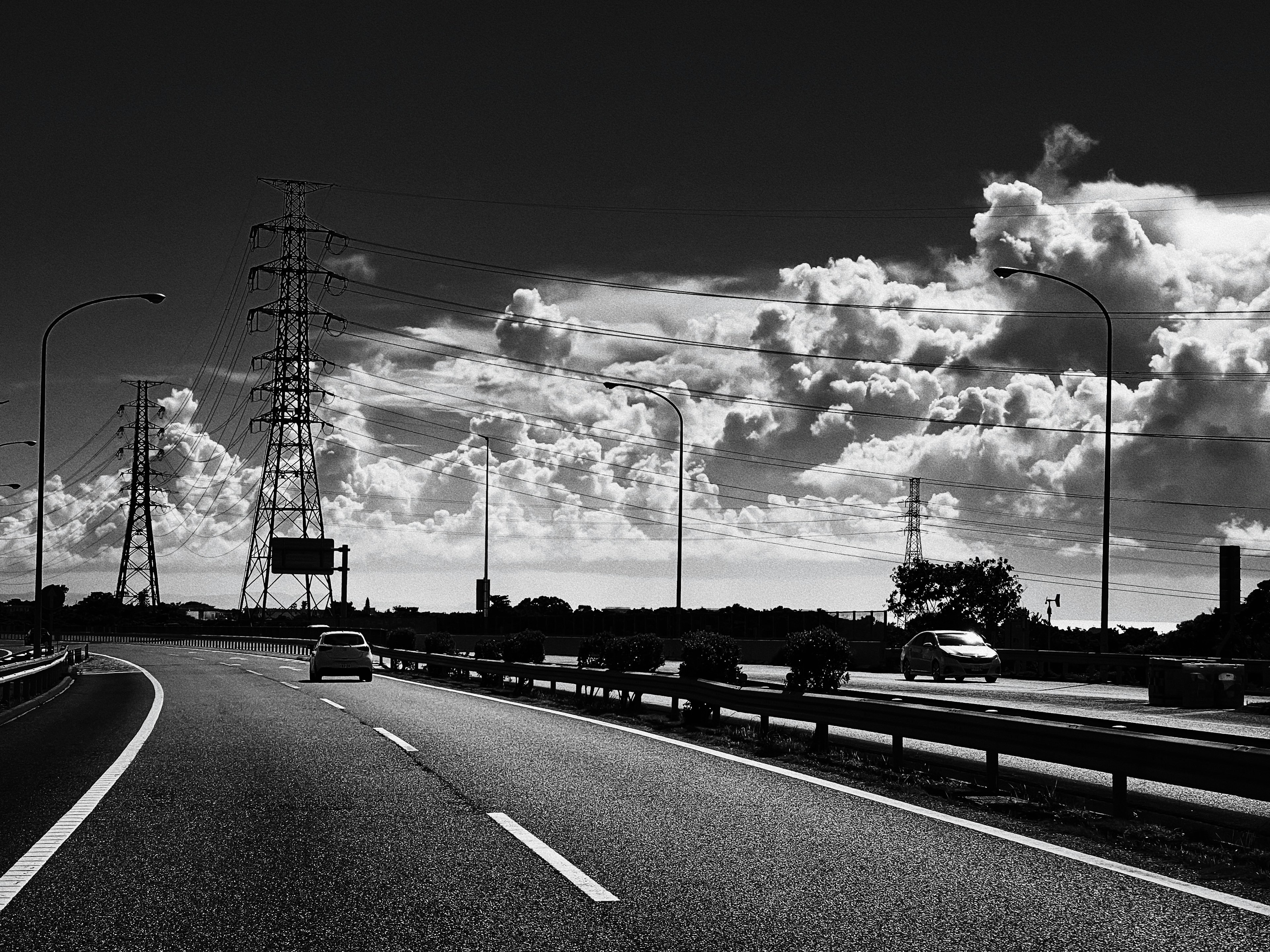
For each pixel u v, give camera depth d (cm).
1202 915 629
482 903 652
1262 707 2528
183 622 10331
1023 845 826
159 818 936
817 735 1429
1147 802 988
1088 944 573
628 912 634
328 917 624
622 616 7162
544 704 2328
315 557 6975
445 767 1268
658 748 1457
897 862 763
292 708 2156
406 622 8306
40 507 3756
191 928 603
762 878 716
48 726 1831
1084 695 2925
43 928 604
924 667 3744
